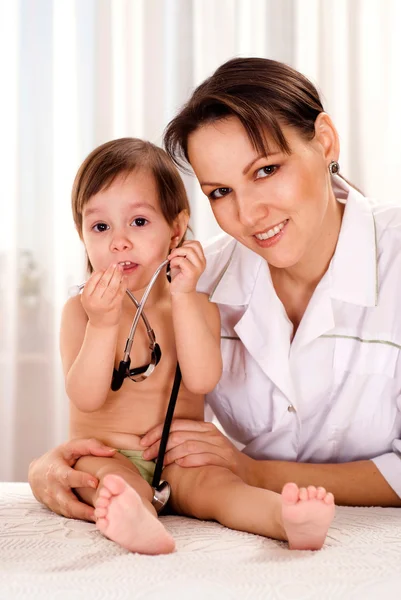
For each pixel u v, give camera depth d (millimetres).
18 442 2902
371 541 990
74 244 2906
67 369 1334
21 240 2891
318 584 803
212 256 1553
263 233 1215
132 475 1191
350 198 1412
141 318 1366
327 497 929
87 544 977
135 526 923
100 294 1209
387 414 1373
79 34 2887
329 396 1383
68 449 1252
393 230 1393
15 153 2877
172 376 1367
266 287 1414
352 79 2895
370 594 789
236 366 1476
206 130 1184
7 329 2893
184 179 2848
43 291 2906
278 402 1401
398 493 1299
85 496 1166
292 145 1193
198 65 2904
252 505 1064
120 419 1334
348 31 2889
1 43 2889
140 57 2908
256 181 1188
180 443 1256
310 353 1369
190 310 1302
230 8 2902
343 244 1369
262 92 1186
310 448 1428
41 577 821
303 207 1204
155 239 1362
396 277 1363
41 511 1212
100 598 772
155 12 2893
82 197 1367
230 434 1571
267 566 862
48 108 2896
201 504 1169
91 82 2896
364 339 1353
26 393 2908
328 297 1354
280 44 2912
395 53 2863
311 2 2900
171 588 789
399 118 2877
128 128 2912
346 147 2896
